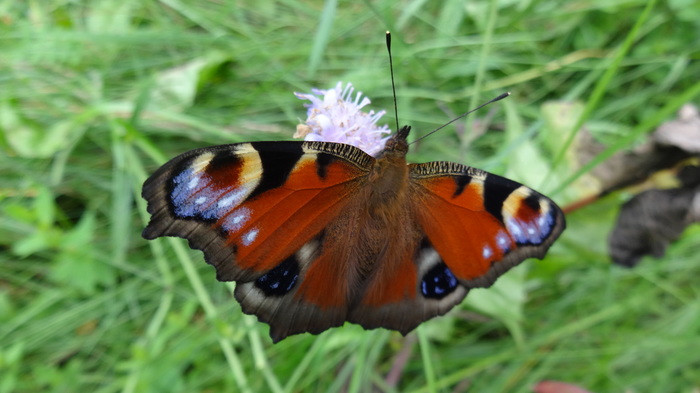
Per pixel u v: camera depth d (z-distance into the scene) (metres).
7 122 0.15
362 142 0.12
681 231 0.14
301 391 0.14
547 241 0.11
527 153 0.15
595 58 0.18
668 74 0.19
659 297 0.16
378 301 0.11
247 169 0.10
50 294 0.15
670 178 0.14
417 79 0.18
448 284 0.11
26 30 0.17
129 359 0.14
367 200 0.11
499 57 0.19
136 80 0.17
